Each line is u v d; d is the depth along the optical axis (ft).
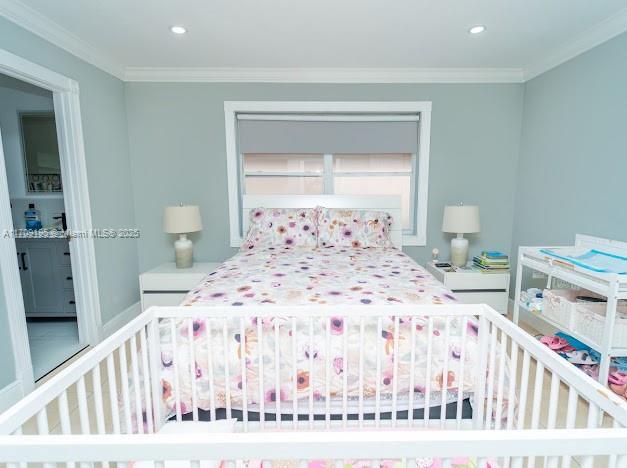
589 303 6.34
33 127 10.18
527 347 3.49
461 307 4.35
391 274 6.84
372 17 6.93
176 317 4.34
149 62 9.43
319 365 4.52
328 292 5.66
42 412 2.63
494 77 10.18
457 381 4.52
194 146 10.53
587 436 1.98
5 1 6.04
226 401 4.37
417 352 4.55
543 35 7.75
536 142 9.66
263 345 4.56
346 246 9.70
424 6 6.52
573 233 8.20
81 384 3.07
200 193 10.75
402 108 10.39
